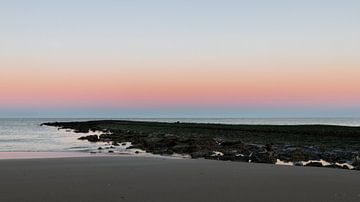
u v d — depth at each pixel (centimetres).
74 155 2920
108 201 1197
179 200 1214
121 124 12000
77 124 13000
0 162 2144
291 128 7212
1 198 1229
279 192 1335
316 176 1700
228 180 1582
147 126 9912
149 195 1282
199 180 1580
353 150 3431
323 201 1202
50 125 13225
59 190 1356
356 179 1622
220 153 3250
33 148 3994
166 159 2409
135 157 2512
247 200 1216
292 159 2750
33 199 1216
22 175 1686
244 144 3909
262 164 2161
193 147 3575
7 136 6638
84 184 1474
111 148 3922
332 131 5588
